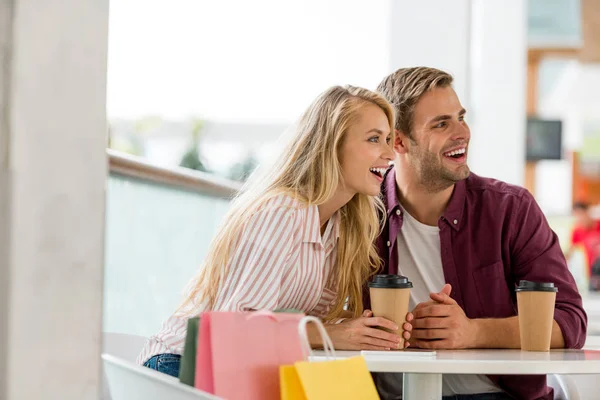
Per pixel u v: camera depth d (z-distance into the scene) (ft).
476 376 8.11
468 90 16.78
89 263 4.28
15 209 4.04
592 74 25.03
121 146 31.14
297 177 7.71
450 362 5.65
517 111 17.85
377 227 8.27
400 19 16.52
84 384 4.25
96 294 4.30
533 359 5.98
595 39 23.95
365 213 8.14
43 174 4.14
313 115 7.90
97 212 4.32
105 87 4.36
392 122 8.11
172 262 9.85
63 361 4.18
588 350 7.30
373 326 6.87
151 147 30.19
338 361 5.03
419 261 8.52
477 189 8.59
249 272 7.02
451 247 8.38
